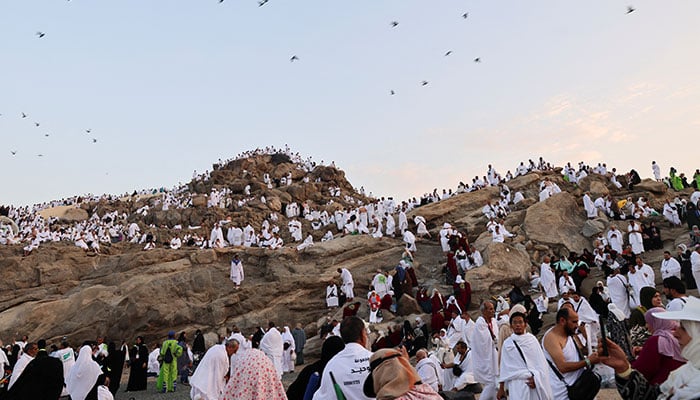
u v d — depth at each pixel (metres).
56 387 5.52
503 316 10.34
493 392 9.11
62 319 26.47
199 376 9.27
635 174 35.47
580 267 21.12
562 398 5.96
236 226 39.88
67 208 57.09
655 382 4.88
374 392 4.12
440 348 12.91
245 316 25.59
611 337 8.91
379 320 22.20
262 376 6.15
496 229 27.34
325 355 5.59
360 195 57.47
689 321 4.17
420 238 30.98
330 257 29.16
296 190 51.28
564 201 29.77
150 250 31.52
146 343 25.45
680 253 20.12
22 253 33.59
